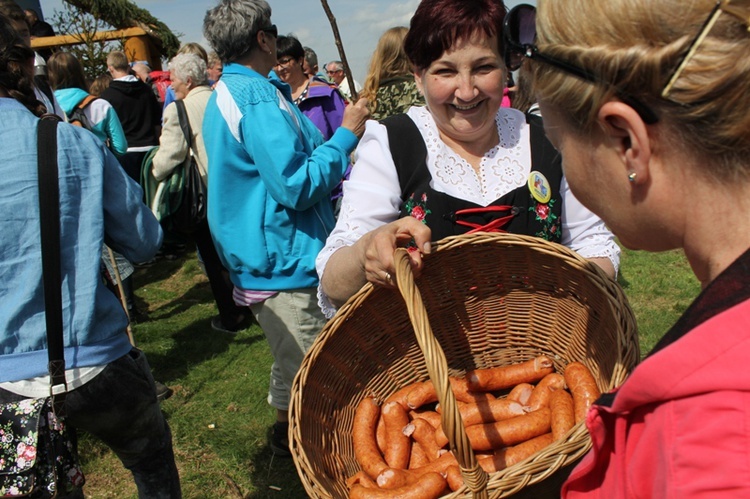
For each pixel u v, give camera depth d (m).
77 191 1.69
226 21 2.45
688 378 0.54
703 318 0.56
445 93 1.52
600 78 0.60
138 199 1.88
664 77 0.57
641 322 4.06
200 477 2.92
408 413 1.65
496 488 1.06
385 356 1.68
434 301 1.63
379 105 3.41
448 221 1.58
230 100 2.38
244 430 3.28
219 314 4.76
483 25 1.46
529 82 0.73
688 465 0.52
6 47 1.71
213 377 3.92
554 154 1.62
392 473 1.41
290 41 4.57
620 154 0.65
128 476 3.01
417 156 1.62
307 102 4.35
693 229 0.63
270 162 2.30
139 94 6.01
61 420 1.67
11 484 1.62
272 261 2.49
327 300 1.72
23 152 1.63
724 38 0.55
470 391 1.62
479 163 1.64
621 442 0.64
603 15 0.59
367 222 1.62
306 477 1.27
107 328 1.77
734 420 0.50
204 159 4.03
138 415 1.88
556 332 1.60
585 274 1.37
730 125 0.55
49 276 1.63
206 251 4.44
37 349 1.66
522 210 1.58
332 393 1.56
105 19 10.96
